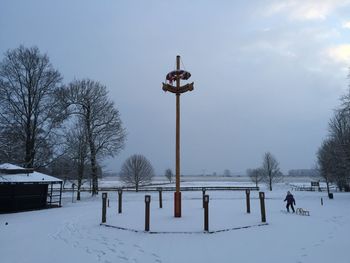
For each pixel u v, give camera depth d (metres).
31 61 36.22
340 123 46.47
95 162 40.75
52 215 21.39
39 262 9.41
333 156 46.09
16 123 34.97
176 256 9.86
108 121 41.25
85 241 12.27
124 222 16.17
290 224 15.78
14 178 26.12
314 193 47.59
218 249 10.68
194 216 17.95
